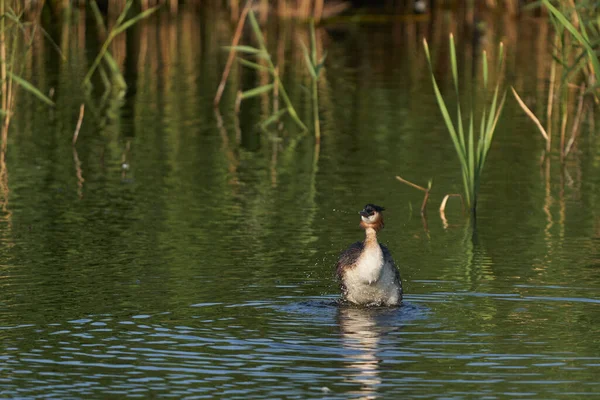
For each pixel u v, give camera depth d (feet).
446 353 31.48
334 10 138.00
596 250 44.57
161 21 128.88
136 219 50.37
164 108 81.15
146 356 31.27
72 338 32.94
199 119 77.46
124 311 35.78
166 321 34.73
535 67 98.89
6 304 36.50
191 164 63.31
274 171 61.62
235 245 45.57
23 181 58.34
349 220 50.60
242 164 63.41
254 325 34.32
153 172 61.11
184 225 49.24
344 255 37.83
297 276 40.65
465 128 74.23
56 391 28.48
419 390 28.45
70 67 97.19
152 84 90.94
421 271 41.45
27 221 49.70
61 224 49.16
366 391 28.40
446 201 54.60
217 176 60.23
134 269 41.39
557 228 48.91
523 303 36.86
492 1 142.00
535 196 55.83
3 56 64.80
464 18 135.44
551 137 71.20
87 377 29.53
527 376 29.50
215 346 32.19
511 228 49.08
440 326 34.27
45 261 42.52
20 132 71.56
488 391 28.37
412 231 48.70
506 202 54.60
